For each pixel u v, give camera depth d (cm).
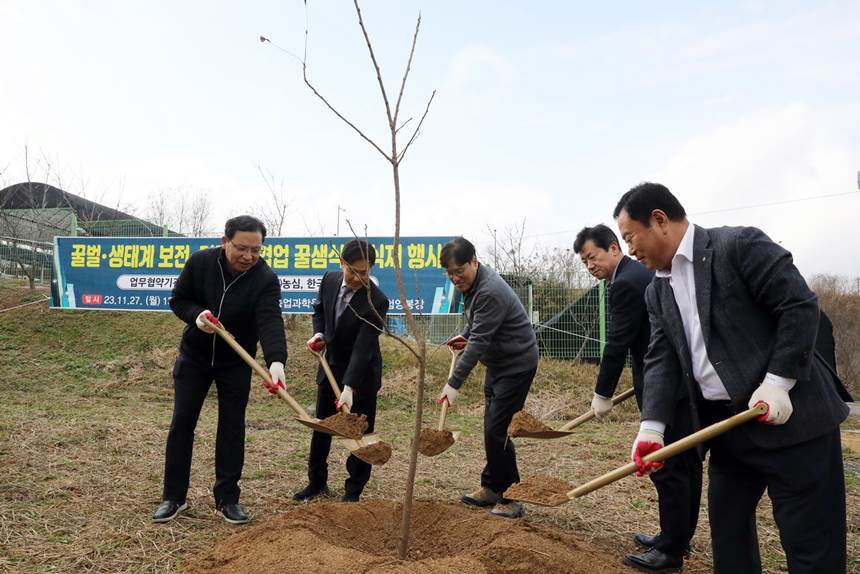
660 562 334
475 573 274
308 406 961
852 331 1795
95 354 1132
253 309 402
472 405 986
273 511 409
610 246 378
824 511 232
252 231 378
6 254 1600
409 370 1083
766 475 241
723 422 237
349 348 440
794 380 229
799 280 230
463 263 404
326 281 452
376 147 286
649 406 275
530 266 1398
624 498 467
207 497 426
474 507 430
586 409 984
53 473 461
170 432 389
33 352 1128
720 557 261
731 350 242
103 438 595
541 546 311
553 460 606
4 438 564
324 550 291
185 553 328
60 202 1736
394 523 362
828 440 235
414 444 311
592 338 1195
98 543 335
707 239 252
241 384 399
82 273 1220
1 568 298
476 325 407
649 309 284
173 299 404
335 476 513
